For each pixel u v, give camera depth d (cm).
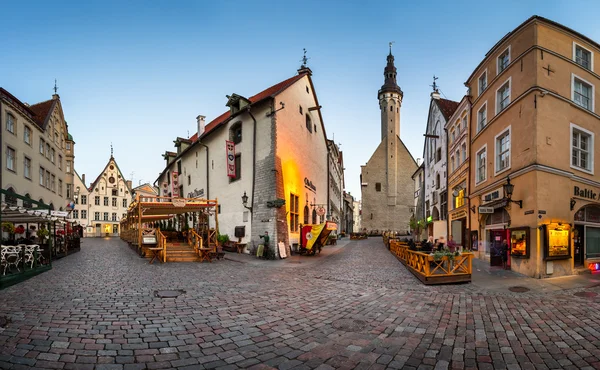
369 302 841
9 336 546
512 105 1381
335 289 1011
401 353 516
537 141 1217
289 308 775
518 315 721
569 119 1327
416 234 3812
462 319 694
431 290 996
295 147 2417
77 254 2138
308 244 2167
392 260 1861
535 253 1190
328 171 3366
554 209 1226
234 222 2353
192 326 631
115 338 557
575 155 1375
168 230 2589
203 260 1780
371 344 552
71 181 4175
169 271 1350
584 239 1360
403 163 6350
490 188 1562
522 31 1343
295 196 2361
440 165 2695
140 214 1950
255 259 1912
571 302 830
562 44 1338
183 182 3359
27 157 2644
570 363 483
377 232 6103
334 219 4122
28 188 2661
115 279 1126
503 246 1399
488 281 1131
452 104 2855
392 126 6438
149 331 597
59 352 491
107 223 6588
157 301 817
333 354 510
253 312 736
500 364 480
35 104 3197
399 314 731
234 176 2384
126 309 736
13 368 434
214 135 2709
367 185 6259
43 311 700
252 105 2227
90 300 809
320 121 3130
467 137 1927
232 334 592
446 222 2464
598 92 1470
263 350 523
